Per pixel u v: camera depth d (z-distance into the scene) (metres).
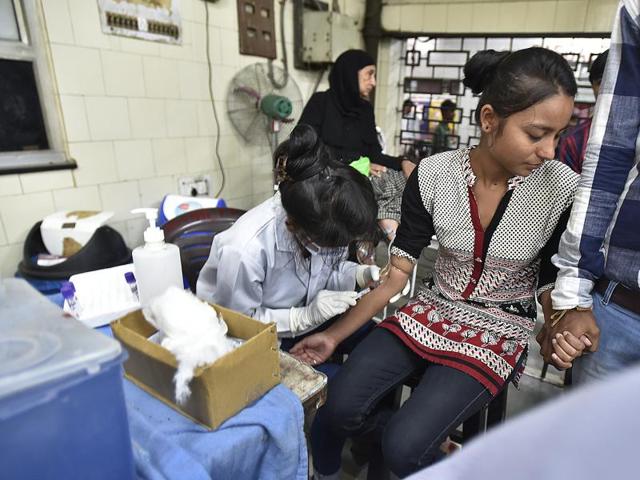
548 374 1.89
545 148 0.81
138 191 2.08
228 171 2.51
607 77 0.79
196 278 1.39
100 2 1.76
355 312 1.11
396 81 3.53
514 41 3.09
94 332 0.47
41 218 1.74
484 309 1.01
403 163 2.10
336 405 0.99
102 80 1.84
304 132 0.80
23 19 1.58
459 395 0.90
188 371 0.55
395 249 1.11
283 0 2.63
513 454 0.26
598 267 0.81
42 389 0.40
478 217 0.96
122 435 0.48
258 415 0.62
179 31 2.08
